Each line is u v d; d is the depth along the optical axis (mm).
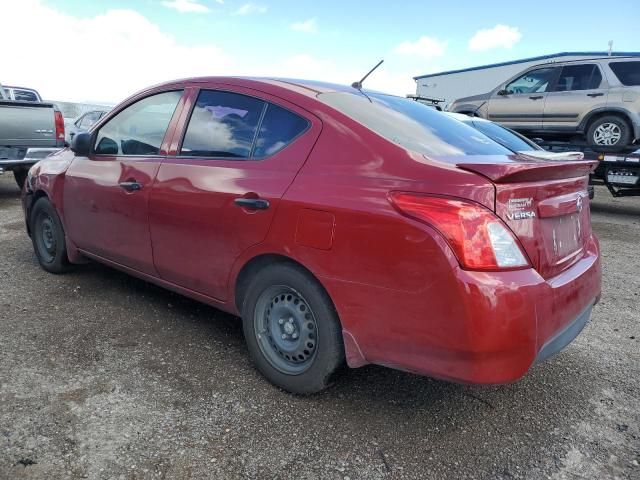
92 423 2582
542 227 2529
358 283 2486
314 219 2611
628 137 9703
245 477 2287
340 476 2326
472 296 2188
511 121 11250
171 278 3525
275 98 3051
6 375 2971
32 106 8734
